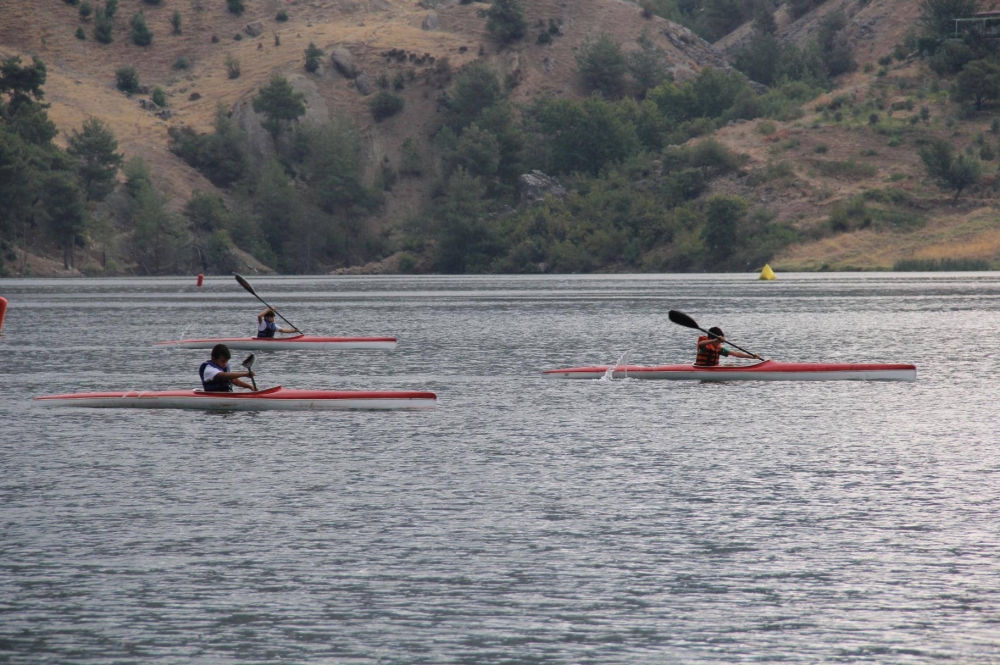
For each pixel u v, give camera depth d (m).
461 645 30.20
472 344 121.88
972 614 32.28
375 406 72.56
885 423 66.00
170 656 29.55
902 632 30.98
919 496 46.44
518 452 56.97
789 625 31.53
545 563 37.28
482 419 68.31
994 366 96.25
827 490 47.69
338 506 45.25
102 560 37.78
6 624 31.88
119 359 108.12
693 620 31.97
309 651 29.84
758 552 38.41
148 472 52.03
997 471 51.41
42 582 35.50
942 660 29.05
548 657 29.36
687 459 54.94
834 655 29.41
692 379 87.94
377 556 38.12
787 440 60.25
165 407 72.75
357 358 108.31
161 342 126.69
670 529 41.44
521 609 32.91
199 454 56.62
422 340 127.38
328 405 72.25
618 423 66.56
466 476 50.97
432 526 41.97
